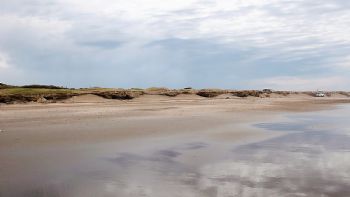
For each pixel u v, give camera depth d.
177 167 14.58
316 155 16.94
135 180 12.56
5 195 10.77
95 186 11.80
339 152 17.67
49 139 20.42
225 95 119.12
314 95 183.12
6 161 14.93
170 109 48.94
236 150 18.34
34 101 64.44
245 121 33.28
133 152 17.50
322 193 10.98
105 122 29.75
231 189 11.48
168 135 23.14
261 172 13.69
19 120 30.77
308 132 25.83
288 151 18.03
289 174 13.34
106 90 89.31
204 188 11.60
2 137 20.86
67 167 14.25
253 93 131.00
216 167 14.58
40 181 12.25
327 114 44.66
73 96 73.81
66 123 28.64
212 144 20.12
